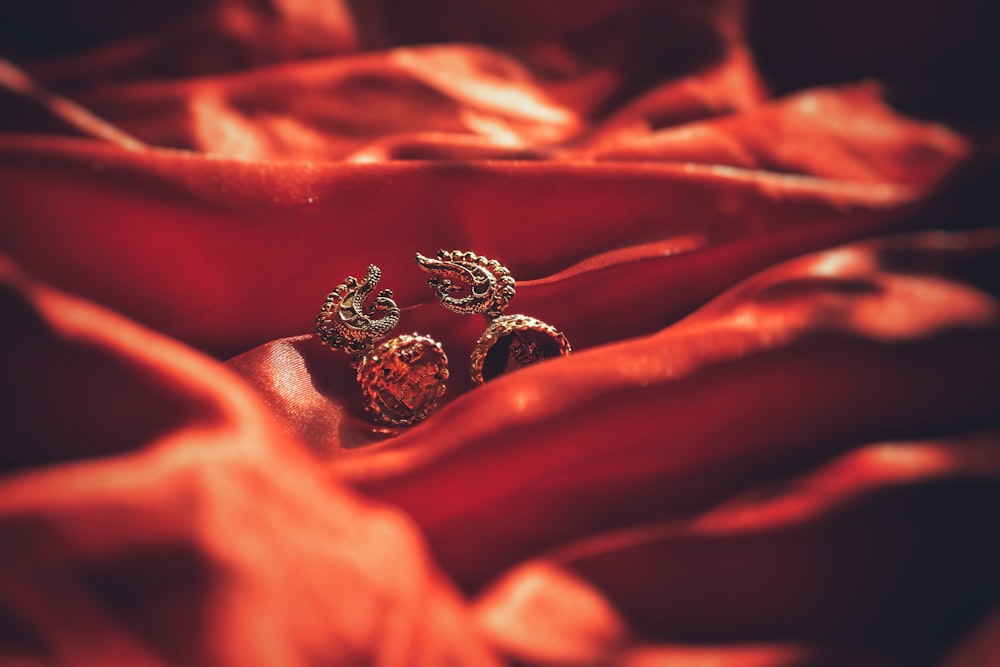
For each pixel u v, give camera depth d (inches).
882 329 9.7
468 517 9.1
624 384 9.3
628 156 13.2
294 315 11.1
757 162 13.8
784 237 12.1
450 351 11.4
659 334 9.9
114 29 14.8
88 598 6.5
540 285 11.5
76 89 14.1
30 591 6.5
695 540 8.3
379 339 11.0
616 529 9.2
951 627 8.0
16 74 12.0
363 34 15.5
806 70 17.2
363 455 9.3
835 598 8.2
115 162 10.4
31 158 10.1
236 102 13.7
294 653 6.7
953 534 8.3
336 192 11.1
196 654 6.4
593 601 8.0
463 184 11.5
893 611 8.1
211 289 10.8
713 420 9.4
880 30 17.4
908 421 9.5
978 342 9.7
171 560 6.7
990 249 10.4
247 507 7.2
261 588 6.8
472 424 9.1
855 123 14.6
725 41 16.2
